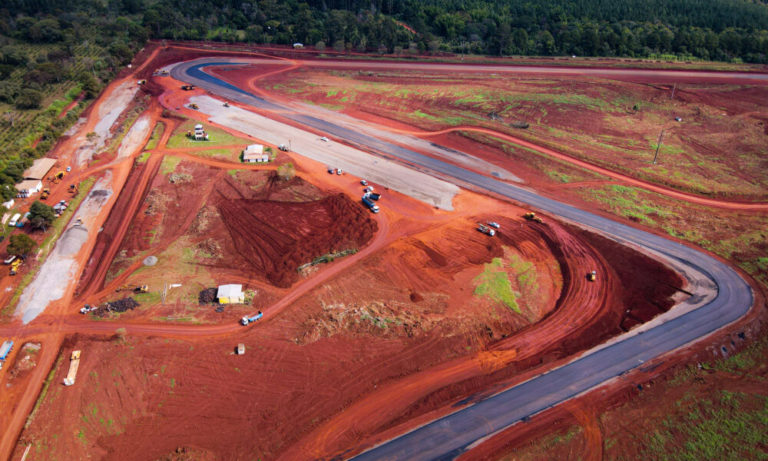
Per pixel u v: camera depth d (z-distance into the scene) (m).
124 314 59.53
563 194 88.81
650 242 75.25
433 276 67.19
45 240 73.00
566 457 44.22
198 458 43.66
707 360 54.38
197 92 134.75
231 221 77.94
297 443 45.41
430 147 106.06
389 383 51.34
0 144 100.00
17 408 48.09
